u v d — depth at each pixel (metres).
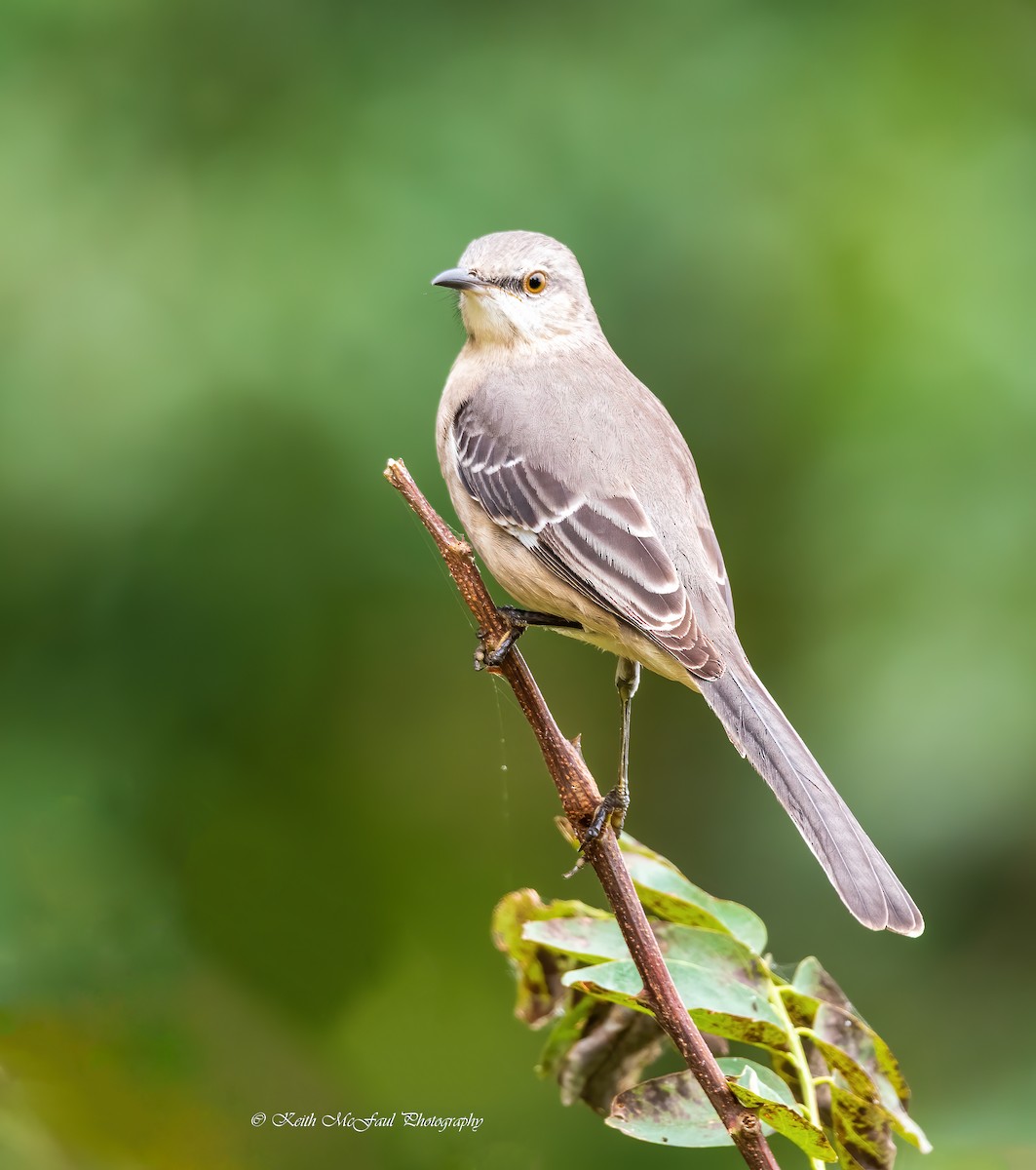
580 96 11.49
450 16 11.76
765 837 11.55
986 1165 8.60
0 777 10.45
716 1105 4.45
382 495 10.65
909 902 5.66
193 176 11.16
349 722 11.53
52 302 10.73
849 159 11.51
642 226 11.28
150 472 10.52
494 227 11.10
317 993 11.14
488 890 11.80
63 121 11.20
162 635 10.84
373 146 11.21
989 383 10.72
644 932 4.64
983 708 10.07
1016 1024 9.87
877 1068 5.10
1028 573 10.30
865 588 10.61
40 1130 7.69
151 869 10.56
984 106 11.75
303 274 10.72
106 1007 8.61
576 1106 9.93
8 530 10.57
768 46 11.81
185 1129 8.10
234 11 11.52
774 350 11.20
